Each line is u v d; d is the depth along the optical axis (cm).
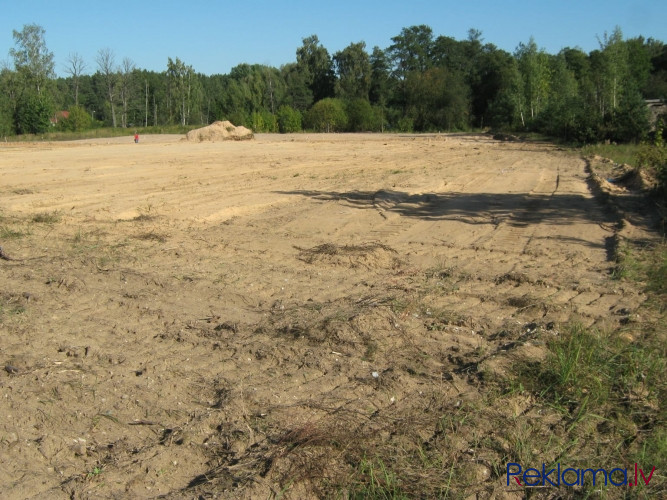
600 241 1056
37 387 512
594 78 4484
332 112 7550
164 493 388
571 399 500
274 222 1230
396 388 518
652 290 769
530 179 1977
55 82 8162
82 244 1016
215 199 1520
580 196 1584
